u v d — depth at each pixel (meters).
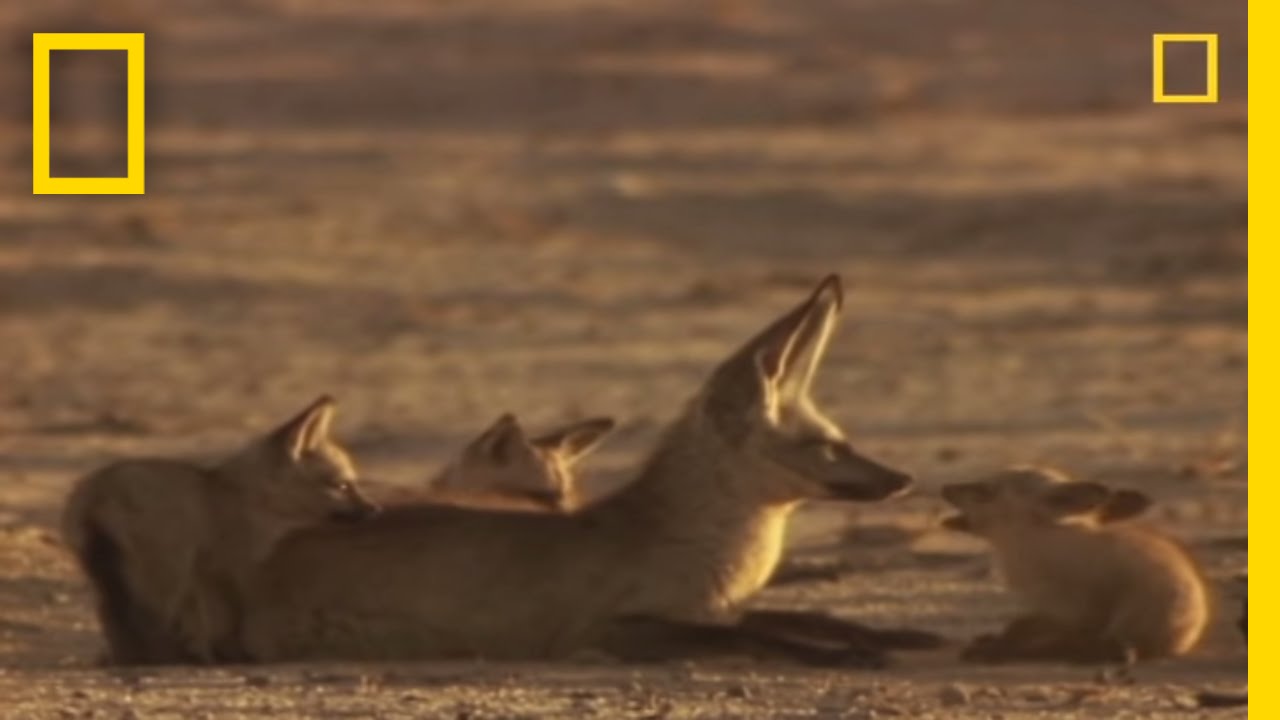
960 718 10.89
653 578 12.73
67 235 37.28
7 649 13.21
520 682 11.84
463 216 40.19
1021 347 27.47
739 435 12.75
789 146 49.06
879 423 22.42
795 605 14.16
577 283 33.50
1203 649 12.70
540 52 66.75
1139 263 34.53
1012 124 53.22
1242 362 25.78
